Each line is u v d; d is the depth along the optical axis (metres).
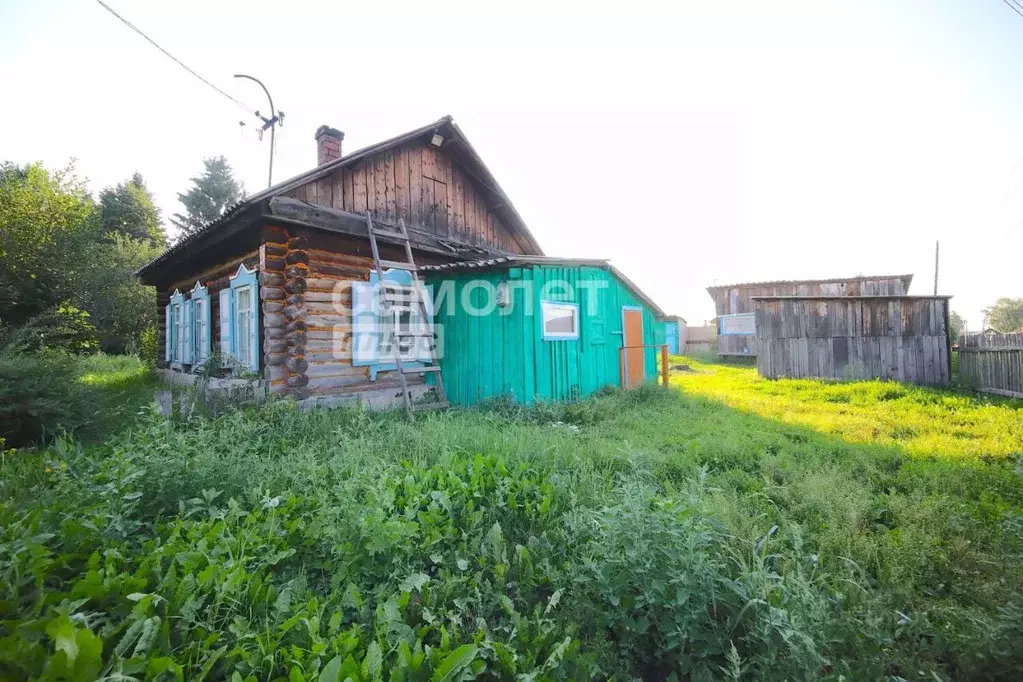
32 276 13.48
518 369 7.75
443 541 2.74
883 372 11.19
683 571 1.98
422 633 1.86
